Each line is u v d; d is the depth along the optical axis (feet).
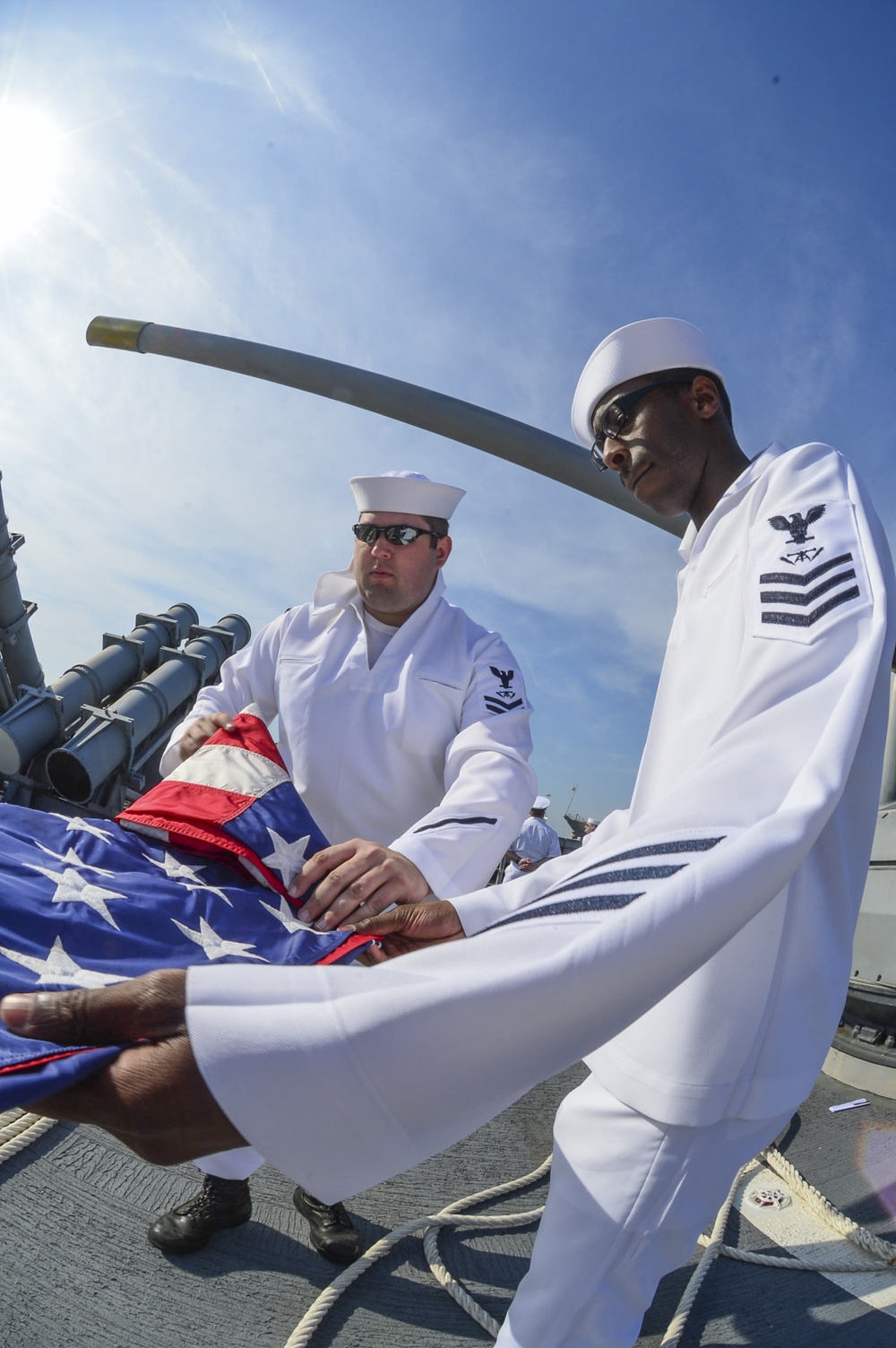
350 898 5.97
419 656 8.26
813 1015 4.88
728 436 6.04
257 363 20.89
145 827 6.28
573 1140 5.17
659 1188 4.82
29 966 4.66
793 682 3.96
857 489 4.65
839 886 4.93
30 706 39.63
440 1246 7.54
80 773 38.11
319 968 2.94
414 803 8.20
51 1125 8.46
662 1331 6.81
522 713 8.05
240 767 6.78
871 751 4.95
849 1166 9.63
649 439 5.96
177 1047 2.79
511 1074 2.83
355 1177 2.82
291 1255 7.22
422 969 3.00
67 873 5.55
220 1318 6.37
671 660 5.82
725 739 3.76
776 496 4.96
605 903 3.14
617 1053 5.00
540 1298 5.06
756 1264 7.68
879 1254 7.75
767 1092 4.74
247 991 2.83
